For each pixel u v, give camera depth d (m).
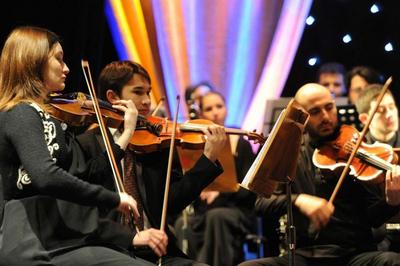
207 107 7.76
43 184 4.03
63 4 7.71
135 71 5.28
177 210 4.97
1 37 7.57
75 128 4.95
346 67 9.46
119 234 4.38
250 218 7.34
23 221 4.11
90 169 4.49
